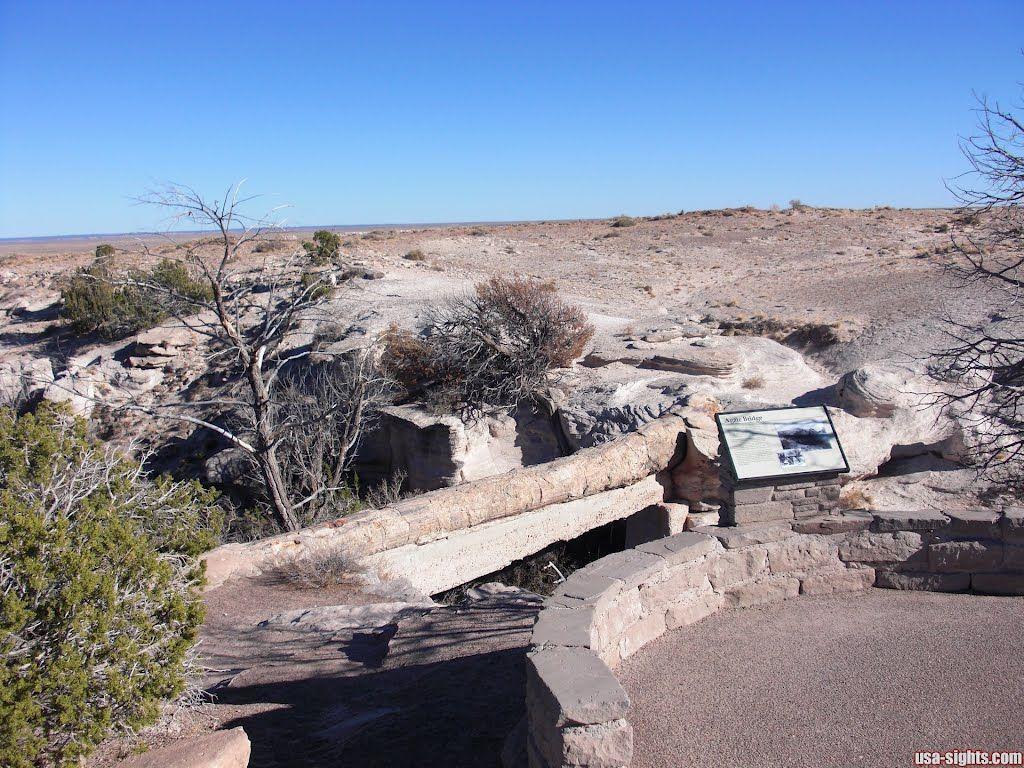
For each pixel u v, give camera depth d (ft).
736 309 118.21
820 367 90.99
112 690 17.97
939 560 25.14
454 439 72.84
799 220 209.26
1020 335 77.36
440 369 83.25
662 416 66.18
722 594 24.17
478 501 49.85
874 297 111.24
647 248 185.47
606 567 21.94
